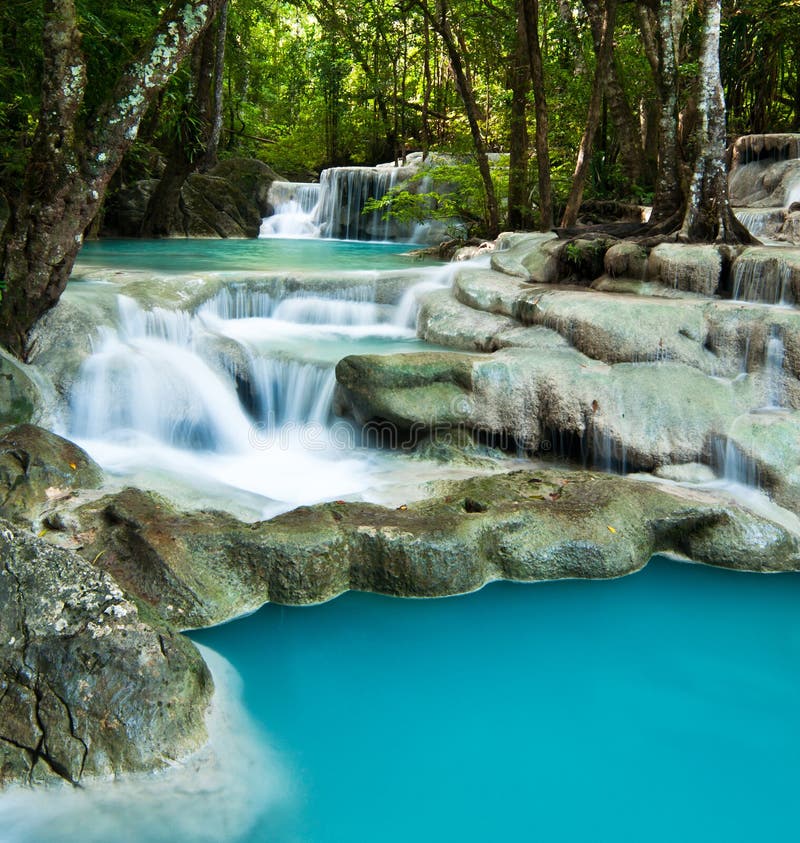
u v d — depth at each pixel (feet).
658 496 19.53
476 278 28.17
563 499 19.36
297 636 16.14
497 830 11.85
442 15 43.06
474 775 12.97
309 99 86.84
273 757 13.12
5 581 12.92
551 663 15.72
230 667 15.16
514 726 14.05
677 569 18.80
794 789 12.80
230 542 16.79
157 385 23.07
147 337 25.30
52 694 12.28
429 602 17.30
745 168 49.08
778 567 18.79
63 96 21.26
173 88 46.96
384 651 15.92
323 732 13.75
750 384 21.99
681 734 13.93
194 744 12.82
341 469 22.06
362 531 17.57
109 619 13.00
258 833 11.61
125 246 46.68
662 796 12.63
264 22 88.84
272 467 22.34
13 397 21.13
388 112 81.30
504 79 52.44
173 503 18.52
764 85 56.34
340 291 30.55
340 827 11.80
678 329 22.93
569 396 21.88
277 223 65.41
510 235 35.63
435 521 17.90
